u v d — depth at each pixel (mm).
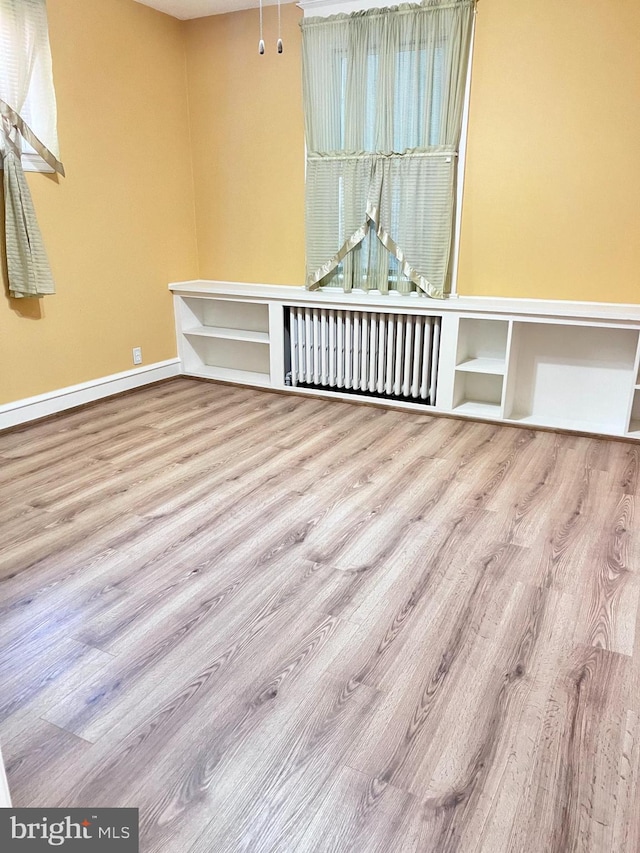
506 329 3971
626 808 1368
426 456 3359
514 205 3738
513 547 2441
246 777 1448
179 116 4609
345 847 1285
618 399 3740
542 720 1607
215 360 5145
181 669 1796
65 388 4074
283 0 4012
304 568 2307
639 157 3377
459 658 1838
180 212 4773
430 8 3561
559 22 3371
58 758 1497
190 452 3424
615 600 2107
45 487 2980
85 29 3809
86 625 1988
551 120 3523
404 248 3994
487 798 1394
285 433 3727
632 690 1710
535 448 3479
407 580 2227
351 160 4000
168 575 2262
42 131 3625
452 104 3654
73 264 3986
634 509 2748
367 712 1638
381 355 4141
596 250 3607
